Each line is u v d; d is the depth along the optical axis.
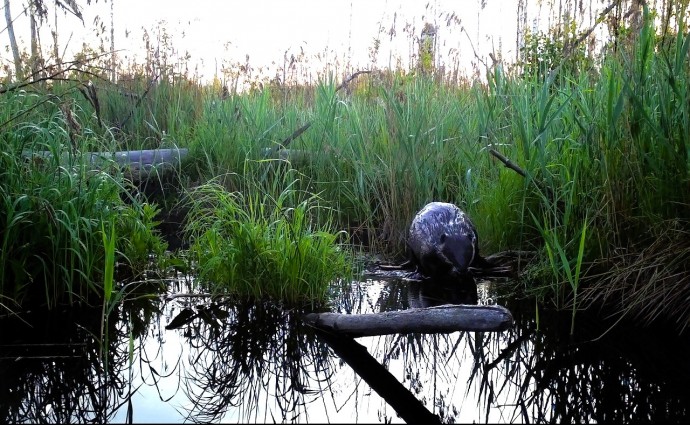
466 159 7.46
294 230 5.44
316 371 4.23
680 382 3.93
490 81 7.23
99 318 4.91
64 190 5.19
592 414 3.57
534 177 5.97
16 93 5.58
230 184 7.93
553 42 7.87
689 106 4.71
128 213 5.96
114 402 3.72
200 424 3.49
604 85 5.49
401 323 4.54
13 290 5.01
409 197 7.04
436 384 4.04
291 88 10.32
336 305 5.27
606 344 4.47
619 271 4.88
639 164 4.88
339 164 7.76
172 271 6.14
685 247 4.62
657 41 5.41
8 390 3.80
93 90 5.52
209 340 4.63
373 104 8.61
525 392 3.89
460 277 5.83
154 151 8.73
